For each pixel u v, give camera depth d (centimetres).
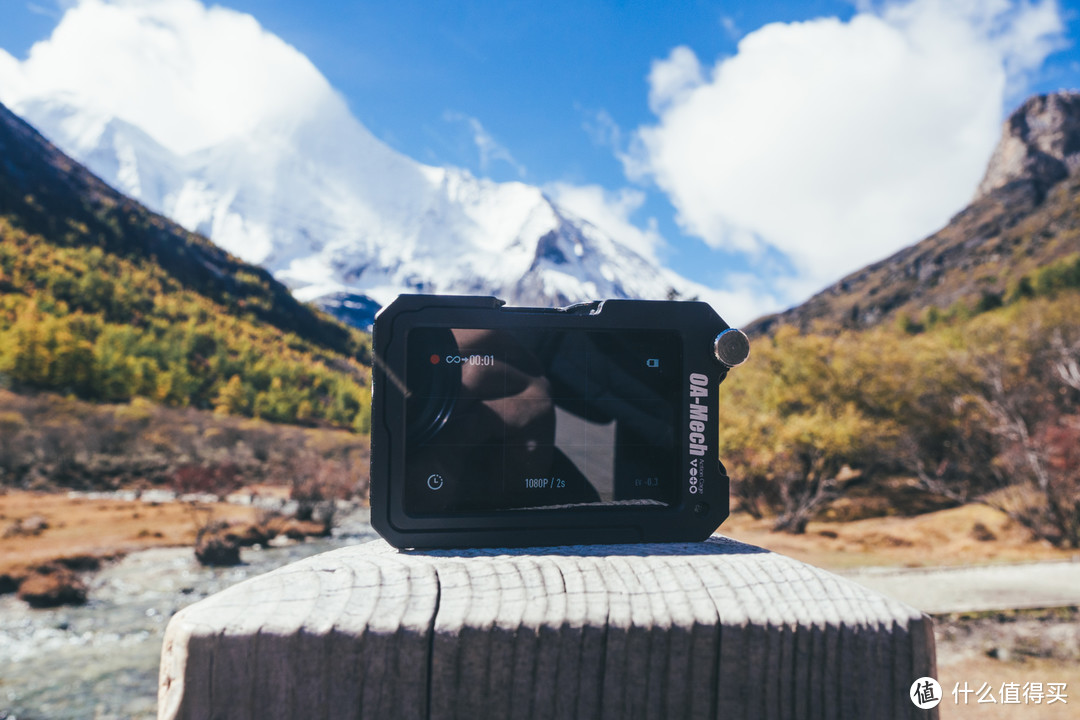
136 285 13350
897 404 3119
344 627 50
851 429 2861
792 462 3053
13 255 11488
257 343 13288
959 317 8712
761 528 2975
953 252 15388
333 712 49
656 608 54
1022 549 2327
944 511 2945
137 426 6153
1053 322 3519
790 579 58
